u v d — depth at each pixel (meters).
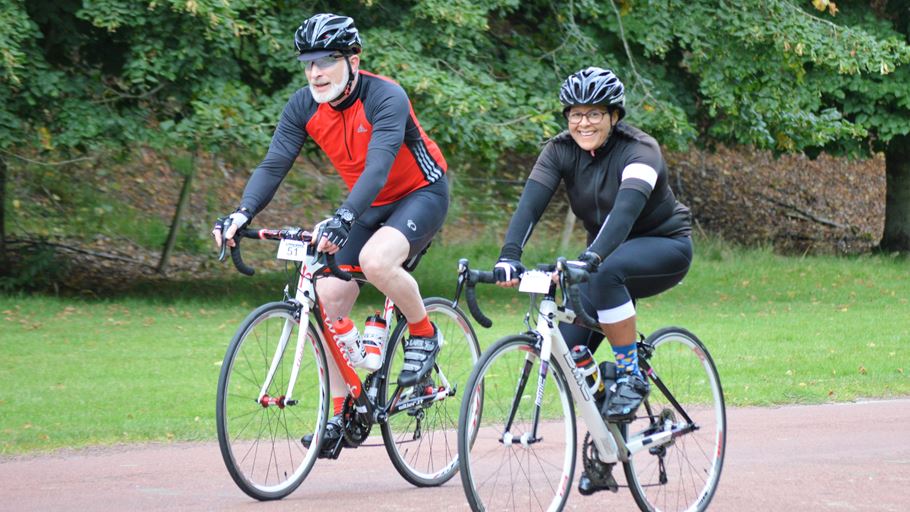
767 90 24.77
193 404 12.09
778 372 14.54
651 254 7.16
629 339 7.14
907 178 32.38
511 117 21.50
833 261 30.44
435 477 8.84
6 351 15.37
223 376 7.57
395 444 8.62
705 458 7.95
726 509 7.99
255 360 7.79
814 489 8.59
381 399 8.47
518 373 6.84
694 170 40.66
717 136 27.16
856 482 8.82
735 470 9.27
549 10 24.56
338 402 8.37
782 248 34.66
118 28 20.16
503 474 6.88
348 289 8.28
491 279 6.70
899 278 28.06
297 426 8.16
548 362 6.86
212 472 9.01
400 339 8.69
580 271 6.46
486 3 21.72
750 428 11.12
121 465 9.25
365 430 8.44
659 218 7.30
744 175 41.31
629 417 7.07
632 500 8.22
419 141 8.38
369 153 7.79
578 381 6.98
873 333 18.47
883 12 30.12
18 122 19.59
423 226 8.31
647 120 23.14
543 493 6.97
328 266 7.63
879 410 12.11
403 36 20.95
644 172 6.92
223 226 7.67
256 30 19.64
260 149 19.77
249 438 7.82
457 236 31.08
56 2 20.06
